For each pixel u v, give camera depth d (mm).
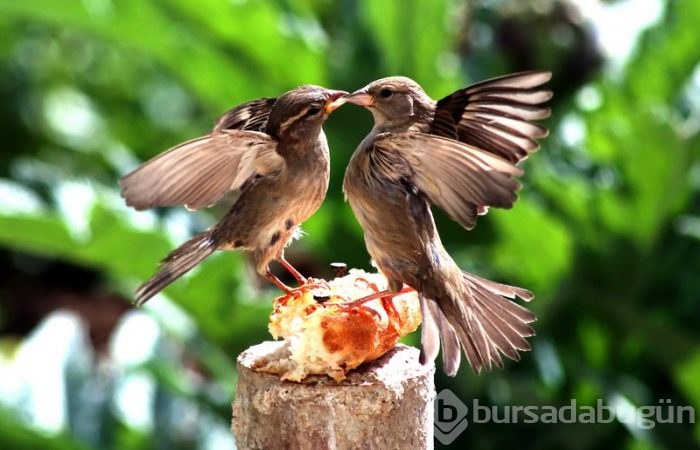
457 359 6371
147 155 17594
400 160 6328
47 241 10656
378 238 6660
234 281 10906
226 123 6938
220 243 6855
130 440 11602
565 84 13016
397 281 6652
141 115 18531
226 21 11875
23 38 19359
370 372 5895
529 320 6637
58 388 11727
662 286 12883
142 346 12227
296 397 5715
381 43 12133
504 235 12227
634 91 13422
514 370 12227
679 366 12148
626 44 13523
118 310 19500
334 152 12016
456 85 12188
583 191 12172
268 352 6055
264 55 12188
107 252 10719
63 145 18266
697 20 12977
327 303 6027
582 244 12383
